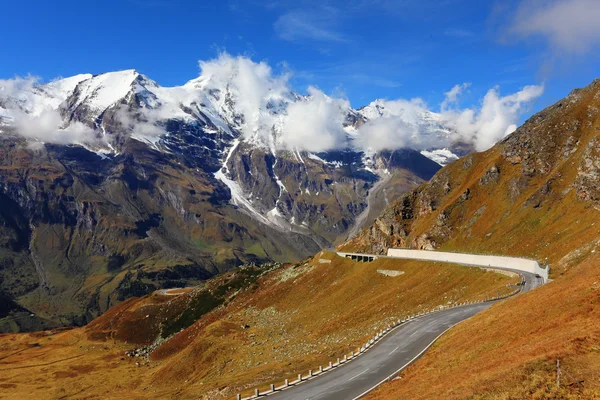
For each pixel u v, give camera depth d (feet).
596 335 127.03
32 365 653.30
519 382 115.85
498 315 200.44
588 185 393.91
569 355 120.37
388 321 321.93
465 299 312.50
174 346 605.73
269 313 538.47
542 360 122.01
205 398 258.16
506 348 153.07
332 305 460.96
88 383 531.50
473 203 540.93
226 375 366.84
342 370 202.39
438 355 187.52
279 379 235.20
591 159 402.31
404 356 205.36
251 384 248.52
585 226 356.59
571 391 106.63
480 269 360.48
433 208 599.57
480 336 182.29
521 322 172.24
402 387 159.43
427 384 149.59
